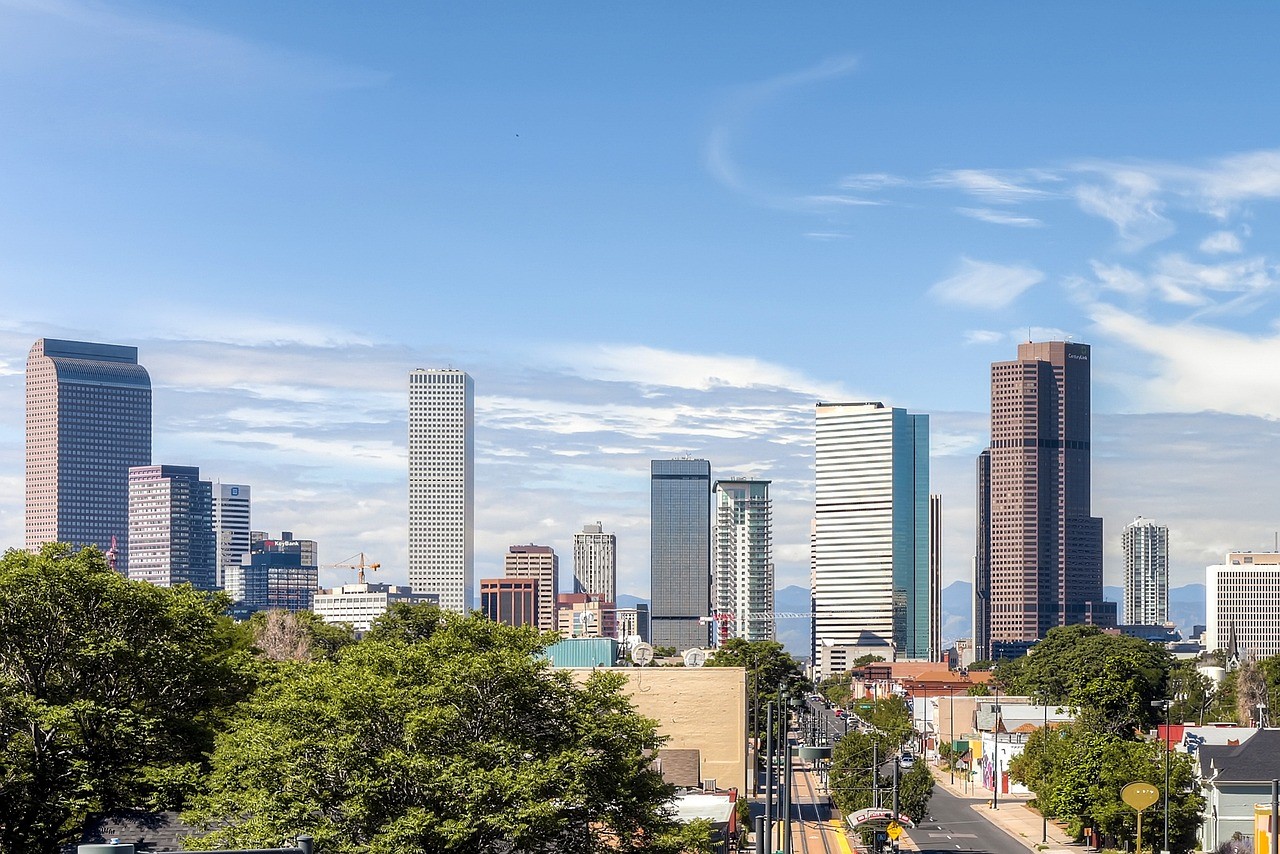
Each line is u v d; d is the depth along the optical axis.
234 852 35.78
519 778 65.19
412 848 63.06
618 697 74.88
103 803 76.94
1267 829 112.56
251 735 68.50
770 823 70.88
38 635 79.81
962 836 142.62
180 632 83.88
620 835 72.12
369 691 67.50
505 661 69.88
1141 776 126.56
